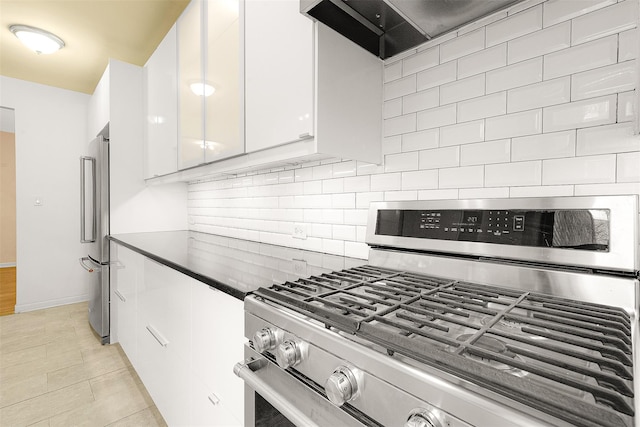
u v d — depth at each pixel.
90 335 2.67
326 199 1.52
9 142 5.56
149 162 2.49
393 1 0.95
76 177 3.55
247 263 1.29
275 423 0.81
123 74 2.56
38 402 1.78
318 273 1.12
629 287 0.71
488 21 1.03
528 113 0.94
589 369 0.42
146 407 1.75
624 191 0.79
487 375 0.43
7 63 2.85
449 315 0.71
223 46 1.55
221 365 1.05
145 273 1.73
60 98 3.45
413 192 1.21
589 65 0.85
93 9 2.09
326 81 1.10
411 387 0.50
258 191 1.96
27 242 3.31
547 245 0.82
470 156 1.06
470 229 0.97
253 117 1.35
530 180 0.94
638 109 0.69
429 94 1.17
